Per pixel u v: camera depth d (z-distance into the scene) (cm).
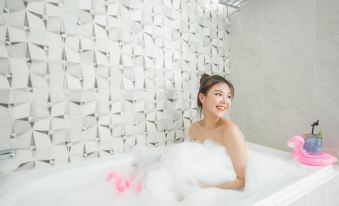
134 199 93
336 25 101
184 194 92
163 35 135
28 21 98
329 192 89
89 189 97
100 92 117
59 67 105
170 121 142
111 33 118
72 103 110
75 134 111
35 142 102
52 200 88
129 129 127
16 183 86
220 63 163
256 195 71
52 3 103
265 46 138
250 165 95
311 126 114
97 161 111
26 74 98
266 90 139
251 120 152
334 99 103
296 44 119
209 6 155
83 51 111
